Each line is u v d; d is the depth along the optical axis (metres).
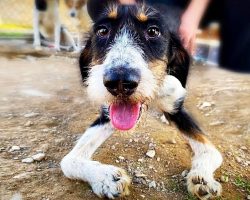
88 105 0.40
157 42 0.25
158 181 0.25
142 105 0.24
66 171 0.25
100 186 0.23
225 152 0.29
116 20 0.25
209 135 0.32
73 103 0.41
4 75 0.55
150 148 0.29
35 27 0.81
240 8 0.45
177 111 0.29
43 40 0.84
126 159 0.27
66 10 0.84
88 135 0.27
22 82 0.51
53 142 0.31
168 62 0.28
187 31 0.32
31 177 0.25
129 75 0.21
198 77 0.48
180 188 0.24
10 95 0.44
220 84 0.46
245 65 0.50
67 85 0.49
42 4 0.80
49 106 0.40
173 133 0.32
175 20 0.32
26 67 0.61
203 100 0.40
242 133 0.33
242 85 0.45
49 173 0.26
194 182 0.24
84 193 0.23
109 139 0.30
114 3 0.28
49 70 0.59
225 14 0.45
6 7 1.01
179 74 0.29
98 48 0.25
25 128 0.34
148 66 0.24
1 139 0.31
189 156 0.28
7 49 0.77
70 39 0.78
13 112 0.38
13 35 0.86
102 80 0.22
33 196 0.23
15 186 0.24
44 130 0.33
